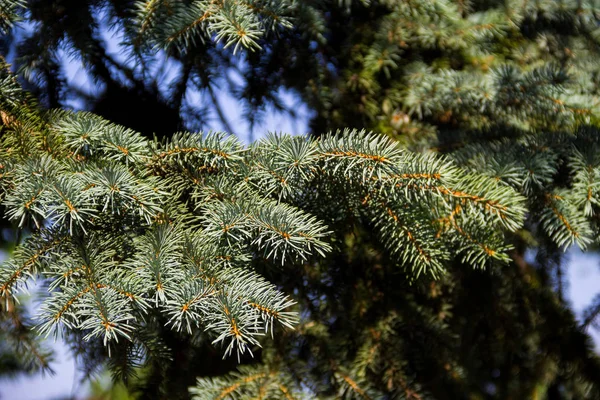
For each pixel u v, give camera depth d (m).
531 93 1.31
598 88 1.40
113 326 1.05
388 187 1.13
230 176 1.14
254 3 1.18
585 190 1.21
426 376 1.42
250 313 1.06
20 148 1.14
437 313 1.42
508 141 1.29
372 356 1.36
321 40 1.36
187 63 1.38
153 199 1.11
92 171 1.10
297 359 1.36
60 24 1.32
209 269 1.09
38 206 1.08
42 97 1.36
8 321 1.36
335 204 1.17
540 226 1.39
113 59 1.37
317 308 1.38
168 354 1.28
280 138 1.13
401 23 1.40
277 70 1.41
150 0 1.21
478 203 1.14
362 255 1.36
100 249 1.10
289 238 1.09
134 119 1.39
